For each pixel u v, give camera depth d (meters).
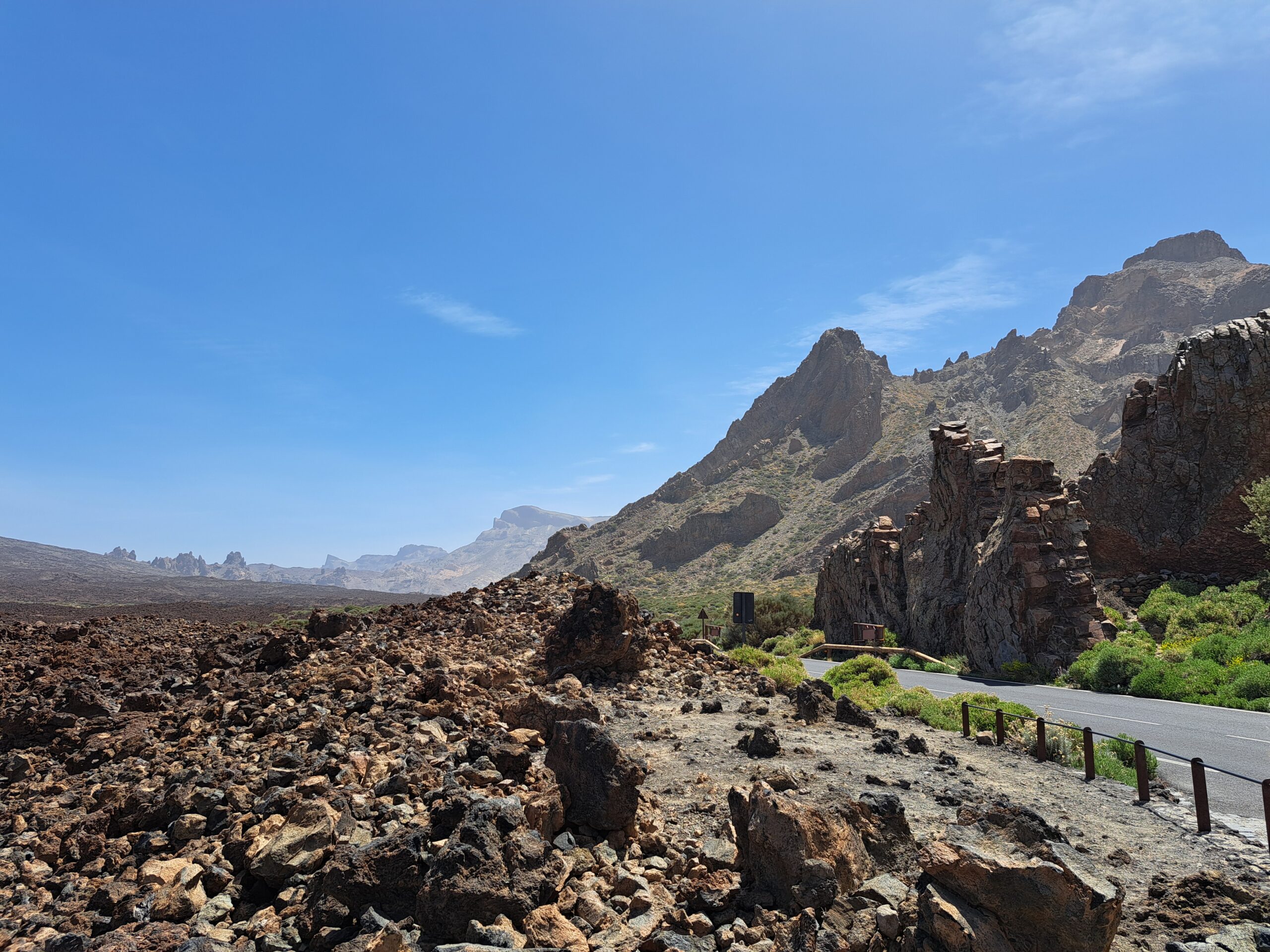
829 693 16.77
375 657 17.89
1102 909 5.93
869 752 13.01
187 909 6.13
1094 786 11.71
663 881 7.47
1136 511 37.03
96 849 7.41
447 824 6.94
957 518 40.53
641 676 20.08
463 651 20.91
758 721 15.41
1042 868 6.07
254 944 5.64
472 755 10.15
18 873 6.92
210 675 16.36
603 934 6.22
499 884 5.98
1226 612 29.00
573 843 7.87
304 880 6.54
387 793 8.52
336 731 11.02
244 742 11.09
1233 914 7.32
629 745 13.16
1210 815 10.44
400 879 6.09
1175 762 13.70
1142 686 23.02
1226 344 35.28
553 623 24.08
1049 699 22.47
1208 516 34.38
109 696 14.48
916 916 6.40
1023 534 31.83
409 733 11.42
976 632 34.09
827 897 6.73
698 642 24.58
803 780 10.56
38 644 21.56
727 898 6.96
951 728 16.05
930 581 41.09
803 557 199.62
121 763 10.45
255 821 7.71
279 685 15.02
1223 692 20.94
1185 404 36.44
